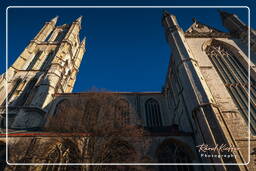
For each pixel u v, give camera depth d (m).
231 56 34.16
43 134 22.17
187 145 21.64
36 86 39.50
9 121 31.84
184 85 26.52
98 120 22.72
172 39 34.81
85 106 26.25
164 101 41.78
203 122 20.11
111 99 28.97
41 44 54.62
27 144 21.16
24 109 32.50
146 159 20.16
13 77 42.38
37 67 46.41
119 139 20.98
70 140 20.45
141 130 23.25
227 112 22.11
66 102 37.84
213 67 29.50
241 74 29.97
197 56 31.91
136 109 38.44
